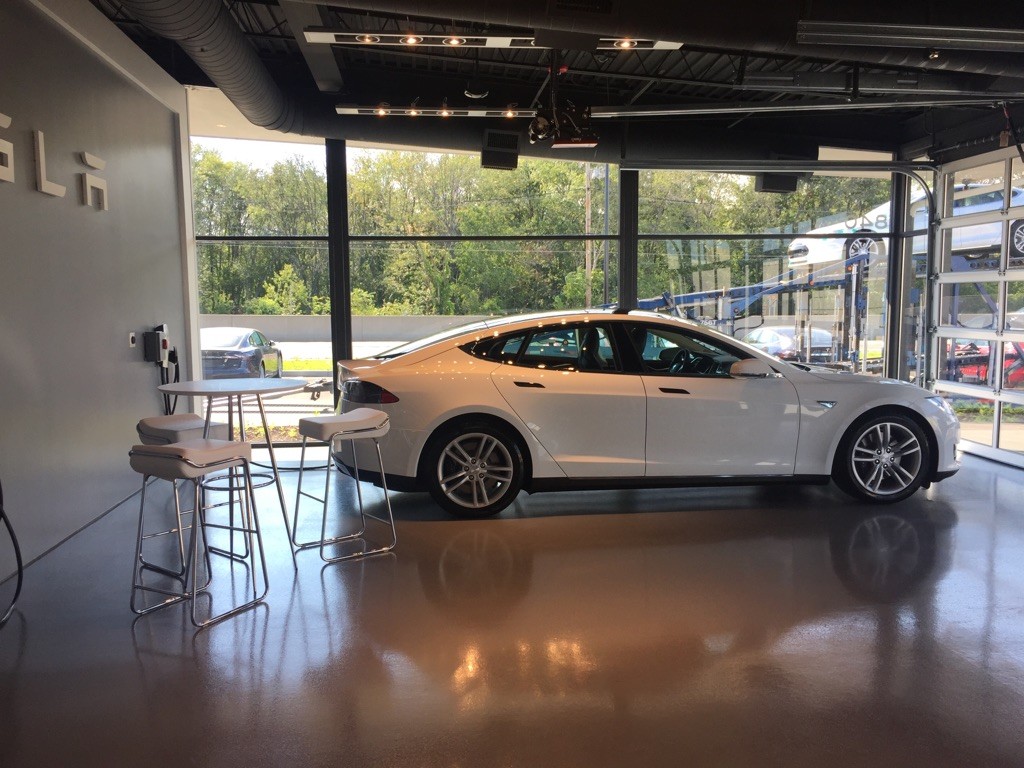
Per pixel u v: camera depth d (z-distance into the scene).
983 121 7.12
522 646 3.17
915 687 2.82
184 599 3.72
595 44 4.68
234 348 7.79
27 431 4.29
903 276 8.49
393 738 2.50
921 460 5.37
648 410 5.01
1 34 4.09
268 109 6.52
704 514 5.19
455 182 7.88
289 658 3.08
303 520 5.18
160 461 3.40
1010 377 6.91
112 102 5.59
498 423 4.99
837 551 4.38
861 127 8.34
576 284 8.10
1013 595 3.72
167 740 2.49
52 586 3.93
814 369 5.49
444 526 4.94
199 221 7.58
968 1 4.57
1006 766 2.34
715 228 8.19
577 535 4.71
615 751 2.42
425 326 7.99
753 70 7.14
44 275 4.51
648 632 3.30
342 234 7.74
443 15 4.30
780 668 2.97
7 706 2.71
